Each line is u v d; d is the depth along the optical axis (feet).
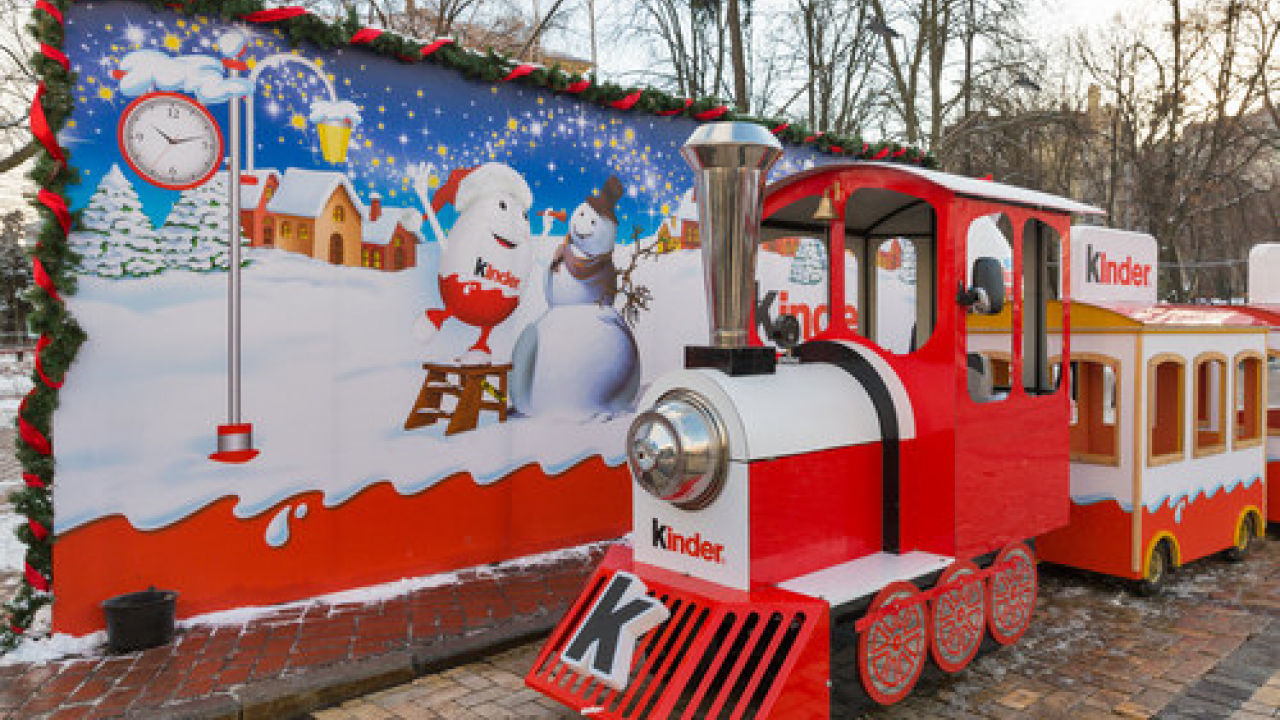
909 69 46.88
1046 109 59.93
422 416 15.79
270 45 13.88
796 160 22.20
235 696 10.69
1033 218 12.79
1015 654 12.75
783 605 9.13
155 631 12.37
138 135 12.75
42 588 12.44
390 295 15.31
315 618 13.65
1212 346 16.78
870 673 9.92
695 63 45.83
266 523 14.15
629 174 18.75
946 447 10.90
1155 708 10.89
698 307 20.16
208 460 13.57
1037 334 13.60
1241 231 81.97
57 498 12.44
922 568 10.52
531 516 17.42
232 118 13.17
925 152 25.11
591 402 18.29
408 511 15.70
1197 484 16.46
